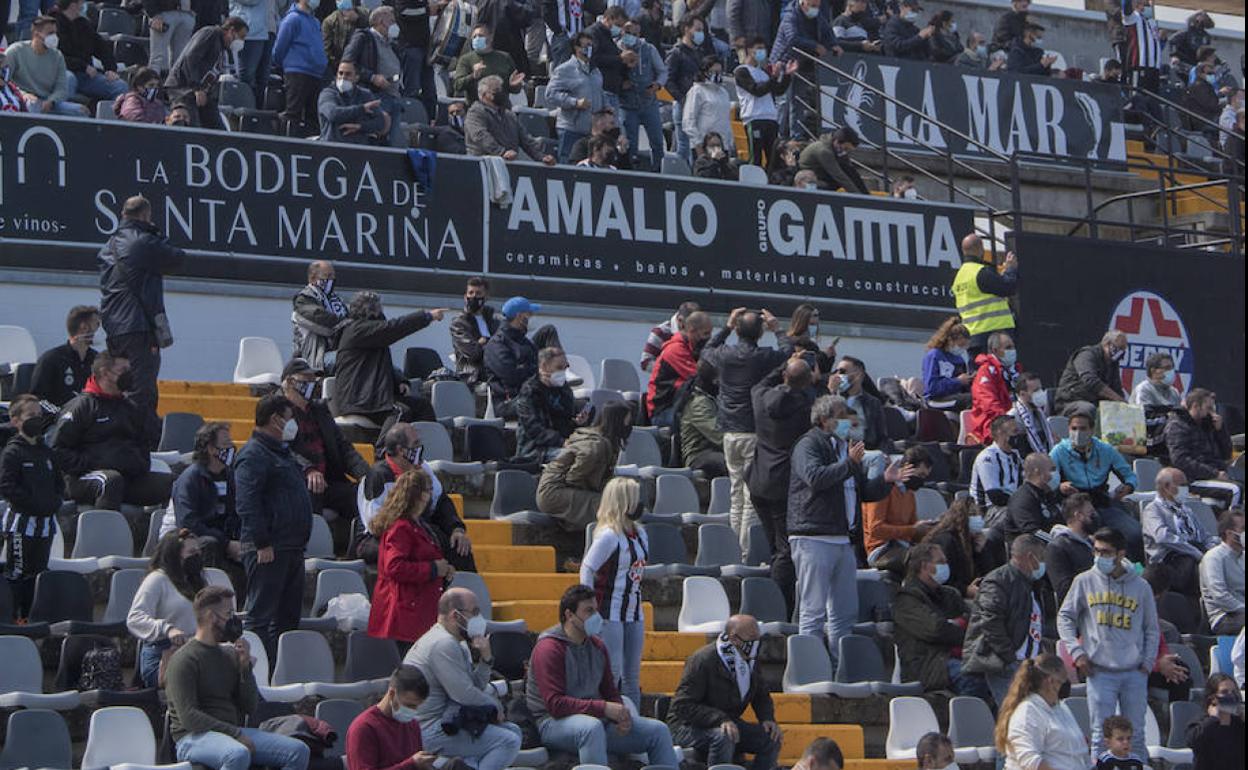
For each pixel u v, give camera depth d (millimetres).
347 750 36312
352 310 49844
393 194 59562
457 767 36375
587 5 77812
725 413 50125
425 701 37531
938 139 74062
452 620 37938
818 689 44688
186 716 36125
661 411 54000
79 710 37844
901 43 77875
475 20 71125
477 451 50281
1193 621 51094
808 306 54500
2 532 40812
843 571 45812
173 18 65875
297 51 62969
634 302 62219
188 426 48094
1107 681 44875
